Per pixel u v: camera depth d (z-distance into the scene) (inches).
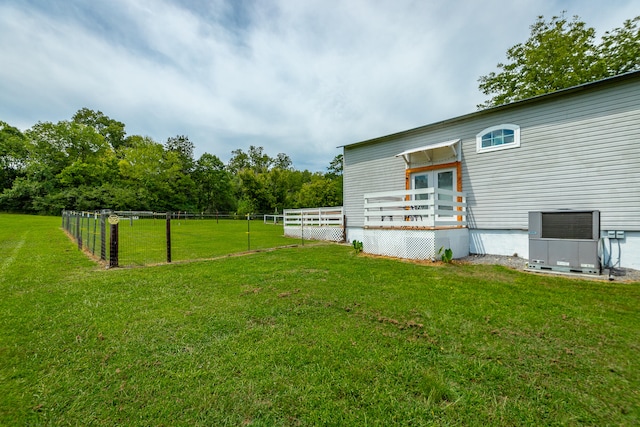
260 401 77.0
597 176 264.7
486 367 94.3
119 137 1867.6
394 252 313.4
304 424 68.9
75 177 1352.1
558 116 287.0
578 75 532.7
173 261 281.4
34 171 1264.8
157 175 1568.7
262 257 306.5
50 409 73.4
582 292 177.8
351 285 191.8
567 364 96.4
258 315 138.4
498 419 70.9
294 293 173.5
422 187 396.2
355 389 82.1
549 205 290.2
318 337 114.8
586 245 221.9
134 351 103.6
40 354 100.7
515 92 632.4
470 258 312.3
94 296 166.6
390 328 124.3
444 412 73.4
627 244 249.6
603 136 262.1
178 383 84.7
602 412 73.5
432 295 170.4
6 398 77.1
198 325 126.4
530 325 127.7
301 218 563.5
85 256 305.3
